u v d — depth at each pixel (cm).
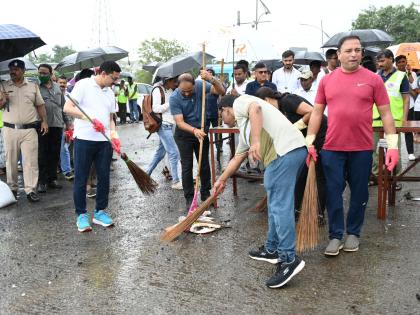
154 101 652
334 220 410
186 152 544
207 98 668
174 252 431
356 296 335
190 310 326
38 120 656
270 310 321
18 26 604
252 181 696
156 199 623
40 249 452
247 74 786
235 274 379
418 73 925
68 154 767
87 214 533
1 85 609
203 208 393
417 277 360
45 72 682
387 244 428
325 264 391
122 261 415
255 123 336
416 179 528
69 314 328
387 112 393
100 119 492
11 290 366
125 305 337
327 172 407
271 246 399
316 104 411
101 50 928
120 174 799
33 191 630
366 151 397
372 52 905
